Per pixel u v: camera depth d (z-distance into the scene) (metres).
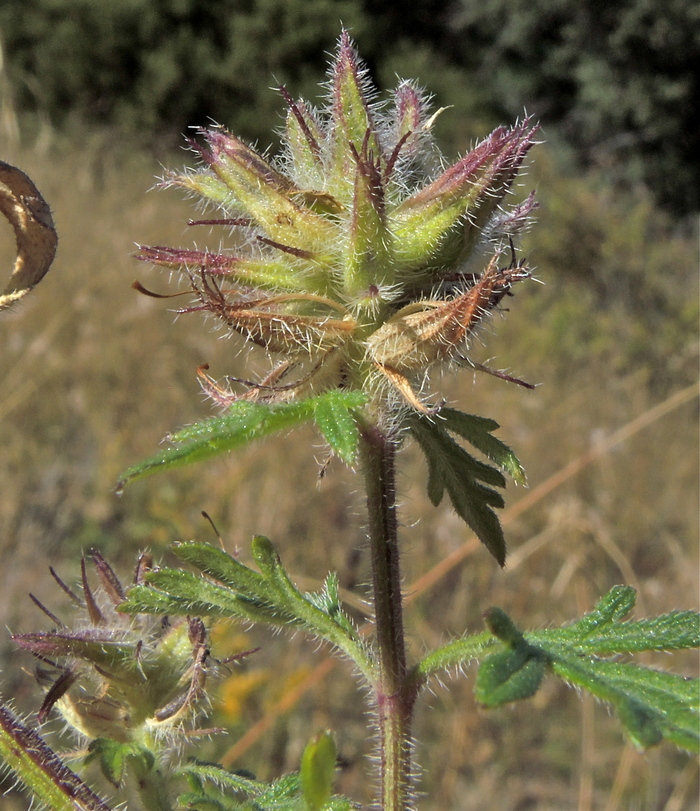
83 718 0.09
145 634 0.09
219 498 0.26
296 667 0.22
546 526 0.26
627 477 0.29
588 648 0.07
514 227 0.08
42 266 0.09
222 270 0.08
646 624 0.07
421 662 0.08
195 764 0.09
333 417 0.07
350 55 0.08
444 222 0.08
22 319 0.31
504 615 0.07
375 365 0.08
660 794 0.22
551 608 0.25
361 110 0.08
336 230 0.08
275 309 0.08
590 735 0.21
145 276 0.34
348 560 0.26
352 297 0.08
